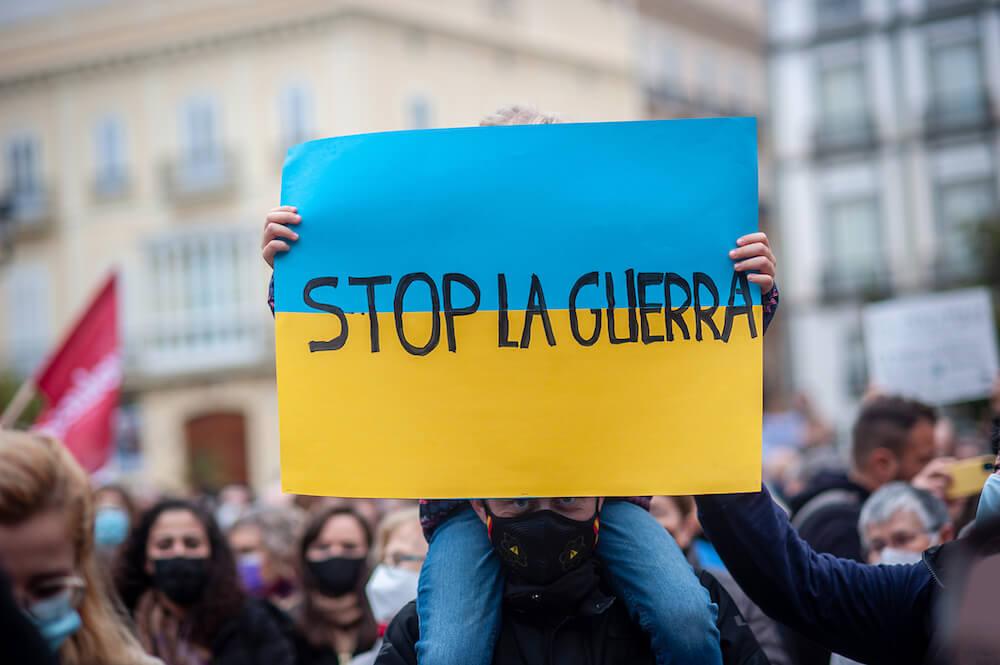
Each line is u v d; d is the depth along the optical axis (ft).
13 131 88.43
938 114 99.50
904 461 15.58
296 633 15.01
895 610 8.34
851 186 102.78
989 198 98.12
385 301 8.35
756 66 112.06
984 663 5.69
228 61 81.25
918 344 23.39
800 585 8.46
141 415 84.23
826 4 104.06
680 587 8.09
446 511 8.91
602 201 8.33
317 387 8.36
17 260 88.22
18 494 6.03
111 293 22.41
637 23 98.02
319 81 78.07
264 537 18.85
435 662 7.93
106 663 6.84
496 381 8.23
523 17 87.45
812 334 103.50
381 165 8.43
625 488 8.10
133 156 84.64
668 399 8.18
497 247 8.33
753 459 8.14
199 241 82.23
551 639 8.19
